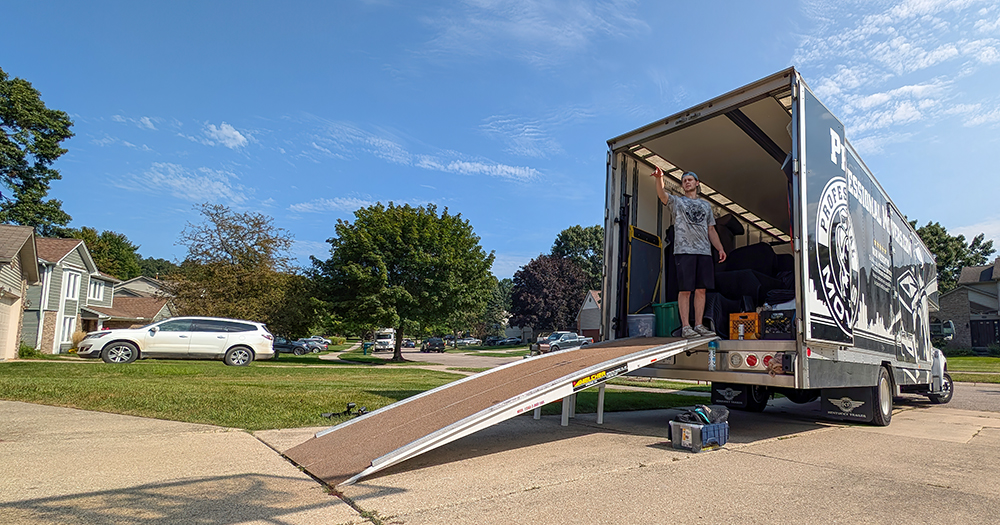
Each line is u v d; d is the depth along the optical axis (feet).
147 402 22.31
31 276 70.33
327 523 9.20
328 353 159.94
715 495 11.48
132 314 120.16
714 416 17.30
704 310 21.15
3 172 106.73
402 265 96.02
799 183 17.83
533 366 20.12
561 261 211.20
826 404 25.09
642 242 24.61
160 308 124.77
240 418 19.74
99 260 212.43
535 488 11.80
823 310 18.58
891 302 26.61
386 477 12.57
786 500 11.20
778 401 36.86
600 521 9.66
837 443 18.78
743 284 21.79
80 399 23.00
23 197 106.01
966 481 13.25
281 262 91.56
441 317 100.94
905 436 20.72
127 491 10.71
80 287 94.73
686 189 22.27
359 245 94.63
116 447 14.85
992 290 124.06
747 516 10.11
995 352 114.32
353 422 16.88
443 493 11.27
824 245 19.08
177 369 42.39
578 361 18.84
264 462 13.48
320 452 13.79
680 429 16.62
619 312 23.09
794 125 18.21
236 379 37.65
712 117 21.08
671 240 25.21
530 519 9.68
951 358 110.42
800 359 17.46
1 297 62.08
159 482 11.43
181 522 9.00
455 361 110.42
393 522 9.39
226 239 88.02
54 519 8.94
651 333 22.20
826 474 13.69
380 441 13.64
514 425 21.21
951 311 128.47
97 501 10.01
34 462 12.98
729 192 29.73
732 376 19.04
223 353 55.06
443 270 97.76
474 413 13.74
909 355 29.04
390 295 93.25
